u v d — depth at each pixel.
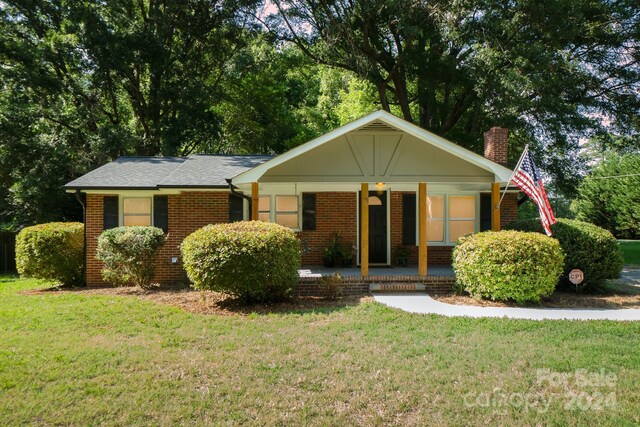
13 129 19.88
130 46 21.64
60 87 21.02
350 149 11.40
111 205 13.10
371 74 24.45
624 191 31.08
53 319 8.22
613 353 6.28
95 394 4.93
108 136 20.97
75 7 20.45
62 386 5.12
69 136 22.33
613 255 10.86
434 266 14.41
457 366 5.75
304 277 11.03
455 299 10.17
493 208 11.45
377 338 6.96
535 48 17.66
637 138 21.98
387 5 19.55
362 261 11.50
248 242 9.35
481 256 9.84
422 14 19.62
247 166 14.34
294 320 8.20
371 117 10.69
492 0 17.88
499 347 6.52
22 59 20.19
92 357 6.05
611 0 19.50
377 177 11.37
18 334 7.22
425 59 20.95
